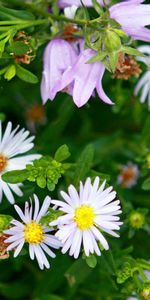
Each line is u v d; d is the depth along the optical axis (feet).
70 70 0.93
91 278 1.32
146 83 1.25
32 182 1.04
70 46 1.01
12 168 1.05
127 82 1.34
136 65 1.06
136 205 1.40
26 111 1.49
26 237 0.94
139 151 1.38
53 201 0.92
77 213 0.93
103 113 1.51
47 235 0.95
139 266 1.04
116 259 1.06
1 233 0.94
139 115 1.36
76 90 0.92
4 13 1.02
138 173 1.41
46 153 1.33
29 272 1.42
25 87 1.42
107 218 0.94
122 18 0.91
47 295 1.30
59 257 1.25
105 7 0.94
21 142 1.05
